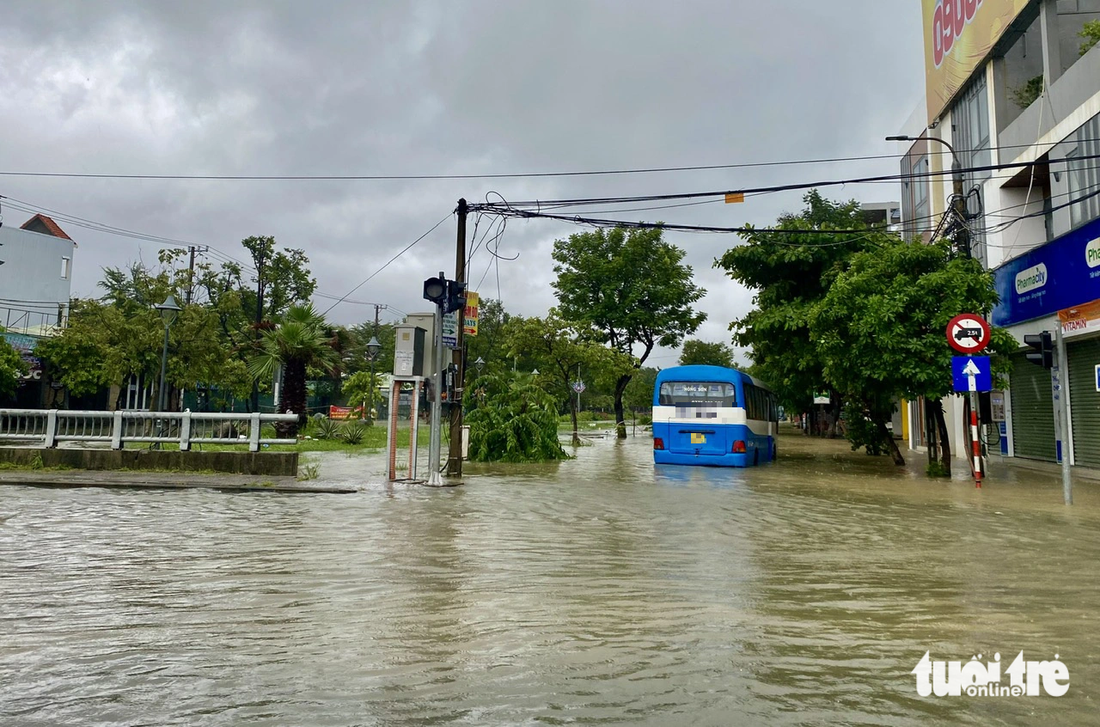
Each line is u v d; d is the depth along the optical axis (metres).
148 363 27.41
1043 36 18.61
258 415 14.89
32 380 33.97
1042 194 20.61
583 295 39.97
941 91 25.53
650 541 8.25
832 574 6.64
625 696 3.78
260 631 4.82
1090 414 17.27
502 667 4.19
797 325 21.31
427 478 14.75
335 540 8.17
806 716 3.55
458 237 16.16
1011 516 10.30
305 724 3.40
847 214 40.00
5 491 12.42
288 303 39.69
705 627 4.98
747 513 10.50
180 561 7.02
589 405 89.00
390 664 4.22
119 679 3.95
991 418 22.53
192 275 33.00
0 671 4.06
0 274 41.50
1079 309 16.39
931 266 16.59
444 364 15.45
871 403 20.47
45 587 5.97
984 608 5.52
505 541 8.17
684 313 40.22
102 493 12.28
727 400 19.09
